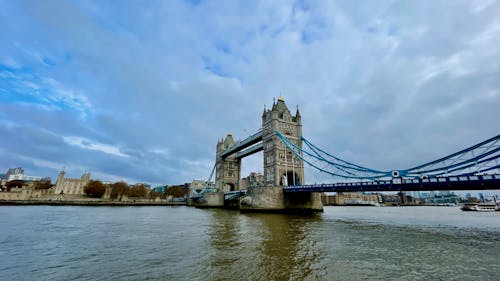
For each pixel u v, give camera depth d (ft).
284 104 240.94
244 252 55.42
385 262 48.37
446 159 114.83
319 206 197.16
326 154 196.54
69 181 483.10
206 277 39.70
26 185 390.42
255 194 184.14
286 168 213.87
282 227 96.02
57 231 88.53
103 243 67.00
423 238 73.82
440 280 39.17
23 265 47.29
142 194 463.42
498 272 43.04
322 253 54.80
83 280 39.40
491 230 92.32
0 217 131.75
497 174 88.84
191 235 79.00
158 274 41.32
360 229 92.02
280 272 41.98
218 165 351.46
